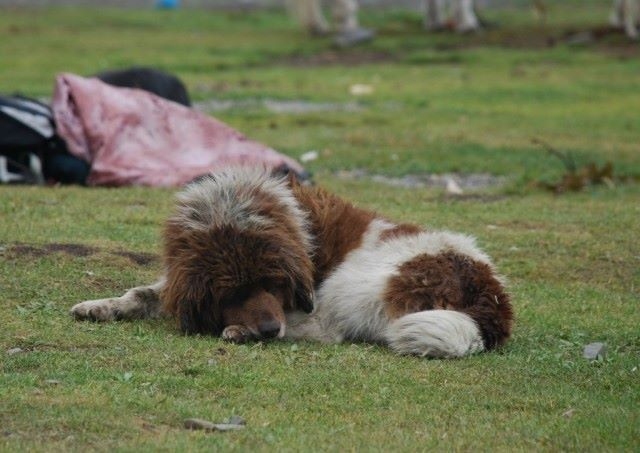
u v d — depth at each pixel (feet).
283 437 24.73
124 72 63.16
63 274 37.93
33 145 56.03
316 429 25.49
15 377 27.53
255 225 31.48
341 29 142.00
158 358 29.84
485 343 32.30
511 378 30.01
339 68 122.01
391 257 33.24
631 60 127.65
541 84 110.93
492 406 27.78
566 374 30.83
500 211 55.01
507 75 117.50
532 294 40.29
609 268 44.52
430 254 33.09
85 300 35.60
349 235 33.86
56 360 29.32
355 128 83.05
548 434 25.75
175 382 27.96
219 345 31.07
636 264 45.14
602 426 26.30
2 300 34.94
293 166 59.26
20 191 53.52
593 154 73.15
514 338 34.37
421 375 29.73
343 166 68.64
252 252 31.14
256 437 24.58
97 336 31.63
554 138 80.18
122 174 56.13
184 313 31.71
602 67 122.83
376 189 60.95
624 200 59.21
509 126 85.76
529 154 73.46
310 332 32.73
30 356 29.48
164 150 57.93
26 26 143.02
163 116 58.95
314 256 33.35
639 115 92.43
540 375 30.58
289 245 31.71
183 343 31.14
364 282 32.73
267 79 111.45
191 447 23.57
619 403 28.43
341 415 26.61
